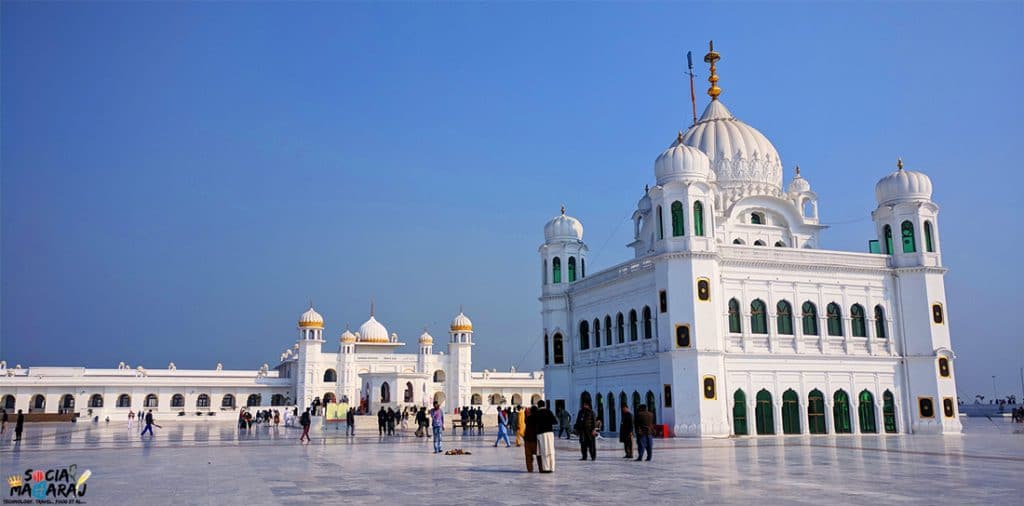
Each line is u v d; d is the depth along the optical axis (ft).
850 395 172.55
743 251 171.12
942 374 177.68
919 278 181.16
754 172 194.80
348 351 362.12
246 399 357.82
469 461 98.07
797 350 170.19
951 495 61.67
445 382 375.66
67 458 105.09
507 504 58.03
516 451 117.91
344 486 70.18
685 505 56.80
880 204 189.06
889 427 175.73
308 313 358.43
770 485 68.80
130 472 84.33
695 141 200.44
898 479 73.20
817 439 148.77
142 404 337.31
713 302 161.79
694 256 162.09
